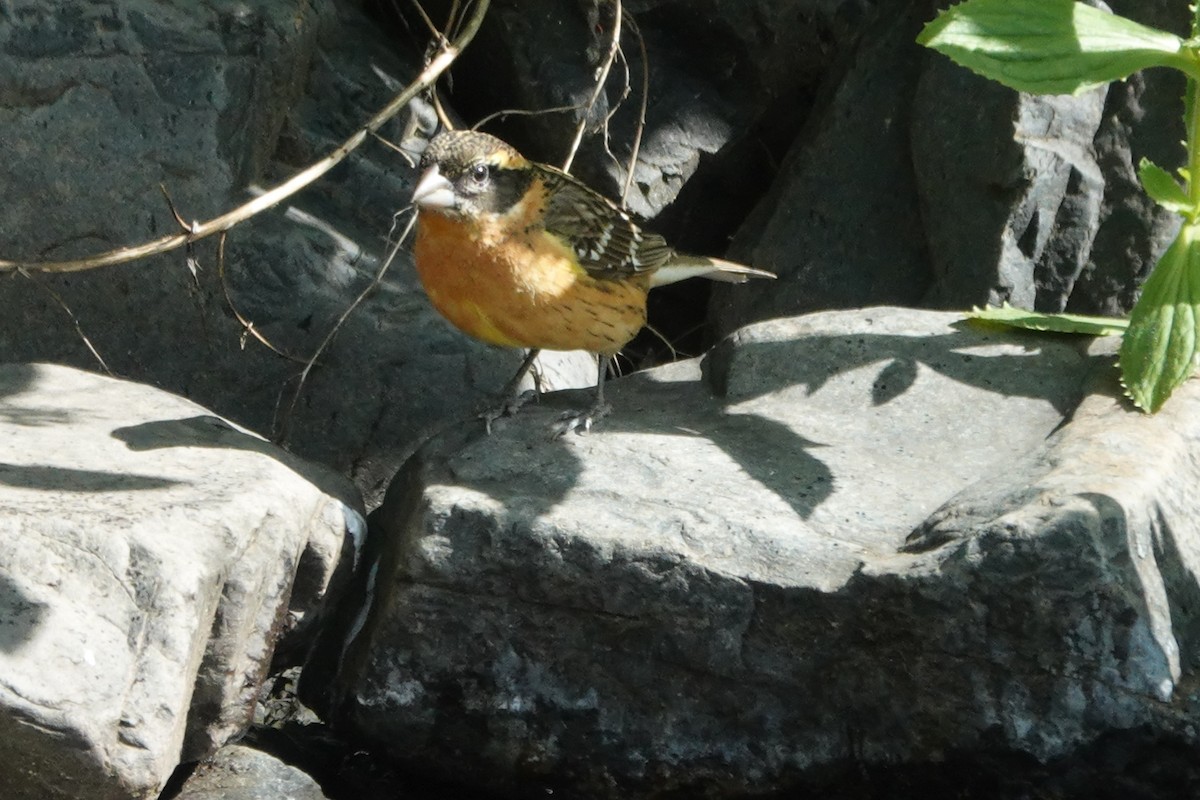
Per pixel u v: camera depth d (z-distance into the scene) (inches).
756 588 319.3
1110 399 369.4
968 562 304.5
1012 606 304.0
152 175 426.6
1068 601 301.7
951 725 315.6
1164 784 307.6
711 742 331.6
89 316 429.7
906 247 502.9
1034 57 359.3
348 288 441.4
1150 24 478.3
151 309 430.3
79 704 276.1
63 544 292.8
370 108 474.3
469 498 338.3
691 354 563.5
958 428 375.2
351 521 359.3
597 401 393.4
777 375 399.2
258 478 335.9
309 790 335.6
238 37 435.8
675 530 327.9
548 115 513.0
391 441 443.8
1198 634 315.0
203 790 327.3
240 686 328.2
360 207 462.9
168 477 331.6
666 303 565.6
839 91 517.7
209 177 429.7
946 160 489.7
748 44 530.6
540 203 377.4
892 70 513.7
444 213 366.9
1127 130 481.1
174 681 288.2
